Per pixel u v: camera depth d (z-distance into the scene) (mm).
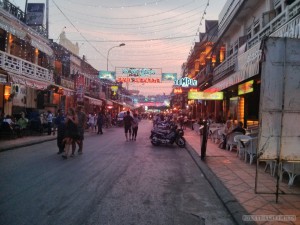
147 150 16688
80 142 14180
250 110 20078
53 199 6934
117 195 7441
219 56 30875
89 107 44188
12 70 21766
